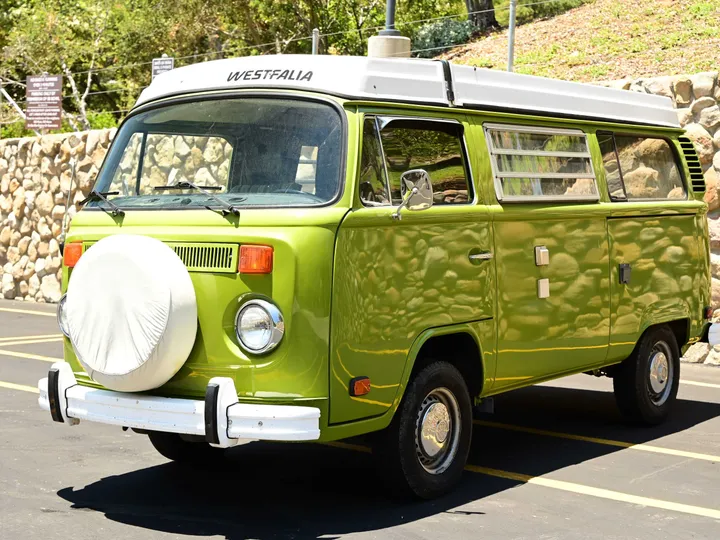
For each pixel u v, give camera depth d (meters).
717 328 8.67
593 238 7.21
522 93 6.86
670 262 8.11
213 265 5.31
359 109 5.58
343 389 5.32
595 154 7.43
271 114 5.73
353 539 5.27
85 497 5.98
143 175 6.07
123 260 5.29
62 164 15.56
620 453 7.27
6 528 5.35
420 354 6.07
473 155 6.29
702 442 7.61
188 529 5.41
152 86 6.43
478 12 28.31
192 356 5.36
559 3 28.45
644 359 7.89
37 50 29.77
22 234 16.39
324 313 5.22
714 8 23.64
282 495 6.11
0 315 14.58
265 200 5.47
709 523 5.66
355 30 28.12
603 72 20.64
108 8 30.69
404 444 5.76
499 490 6.27
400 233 5.64
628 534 5.44
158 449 6.66
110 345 5.34
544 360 6.79
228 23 29.58
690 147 8.72
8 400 8.70
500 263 6.36
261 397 5.20
